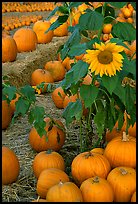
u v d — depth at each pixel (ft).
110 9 13.78
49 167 13.79
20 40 25.25
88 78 16.57
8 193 13.62
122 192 12.51
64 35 30.86
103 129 13.98
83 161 13.19
